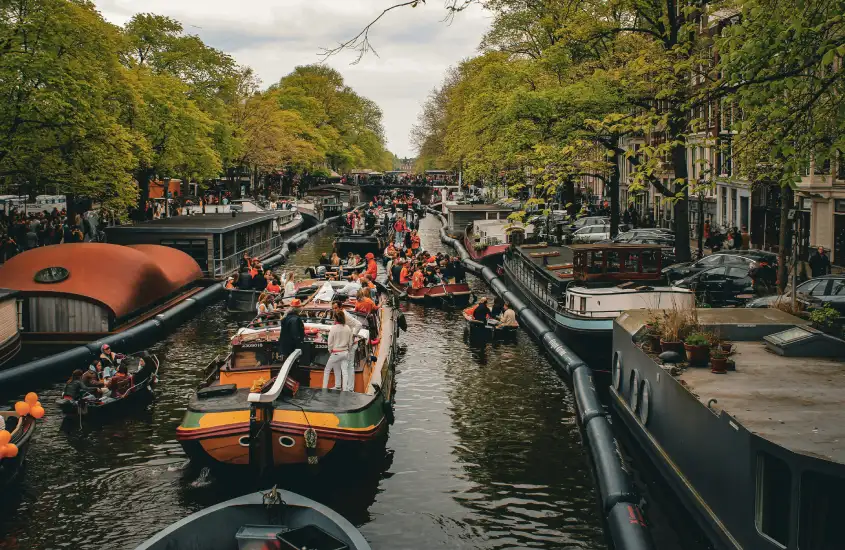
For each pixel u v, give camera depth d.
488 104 42.12
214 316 33.59
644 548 11.99
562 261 31.88
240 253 45.38
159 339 28.97
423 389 22.30
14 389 21.66
